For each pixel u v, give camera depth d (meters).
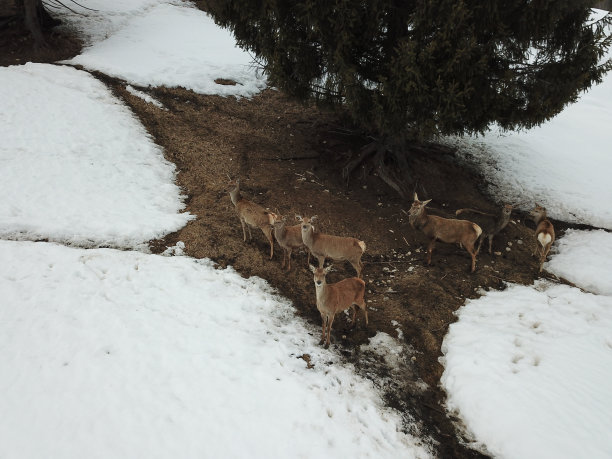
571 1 7.99
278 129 13.53
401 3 9.08
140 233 8.66
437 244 9.68
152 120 12.95
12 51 15.30
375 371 6.48
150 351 6.20
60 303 6.81
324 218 9.86
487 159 14.05
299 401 5.71
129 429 5.12
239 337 6.64
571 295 8.07
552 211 11.76
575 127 18.19
